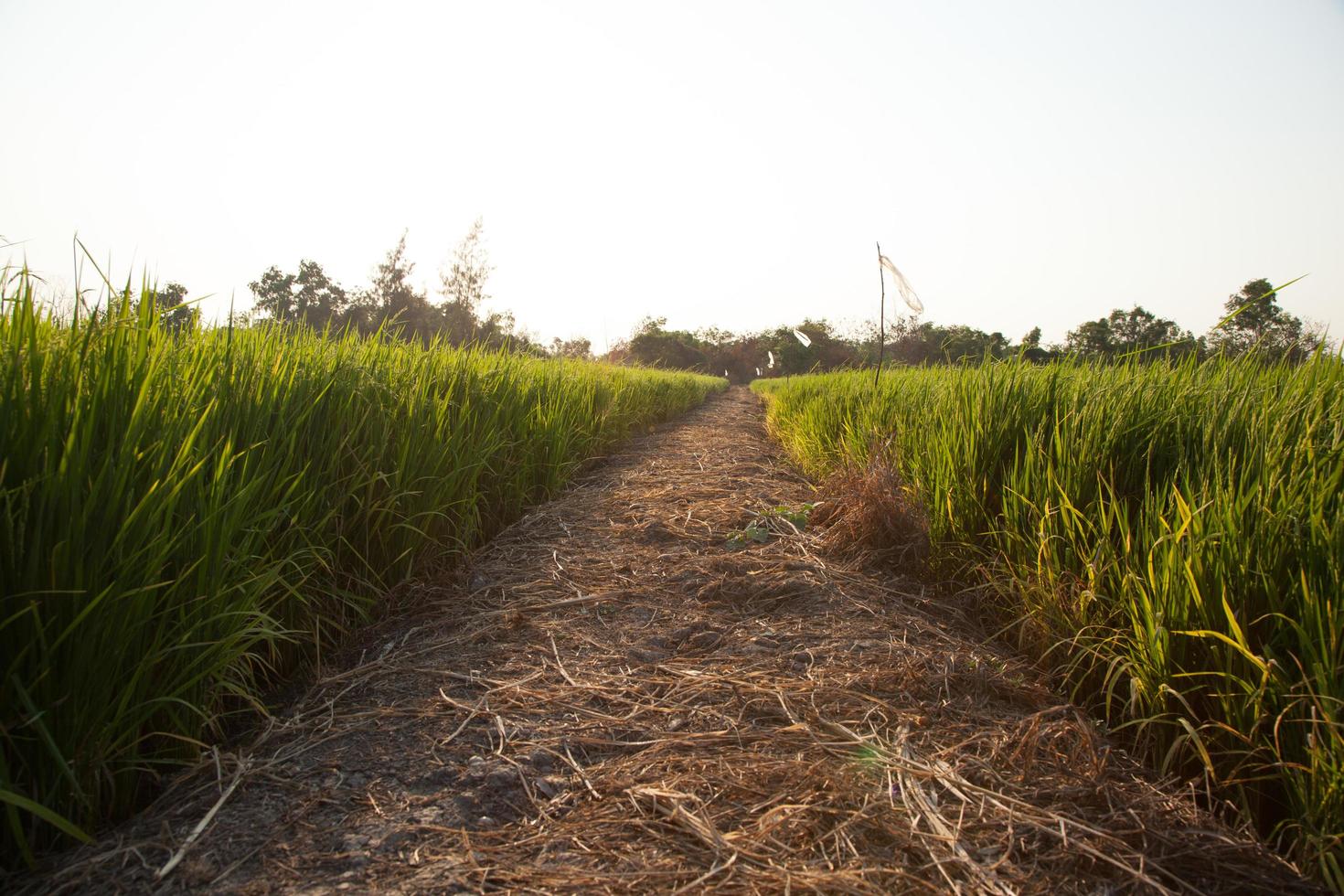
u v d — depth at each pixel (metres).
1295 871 1.57
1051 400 3.63
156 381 2.04
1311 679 1.62
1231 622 1.78
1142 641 2.09
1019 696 2.35
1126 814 1.75
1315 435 2.27
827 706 2.28
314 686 2.46
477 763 1.96
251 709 2.29
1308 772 1.61
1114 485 2.84
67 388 1.67
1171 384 3.32
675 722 2.20
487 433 4.34
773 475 6.69
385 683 2.49
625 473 6.78
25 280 1.77
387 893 1.46
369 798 1.81
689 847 1.62
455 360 4.89
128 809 1.76
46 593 1.54
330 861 1.56
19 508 1.53
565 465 5.90
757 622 3.04
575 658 2.70
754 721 2.21
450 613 3.14
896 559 3.67
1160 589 2.11
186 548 1.92
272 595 2.47
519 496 4.93
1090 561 2.50
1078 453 2.99
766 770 1.91
